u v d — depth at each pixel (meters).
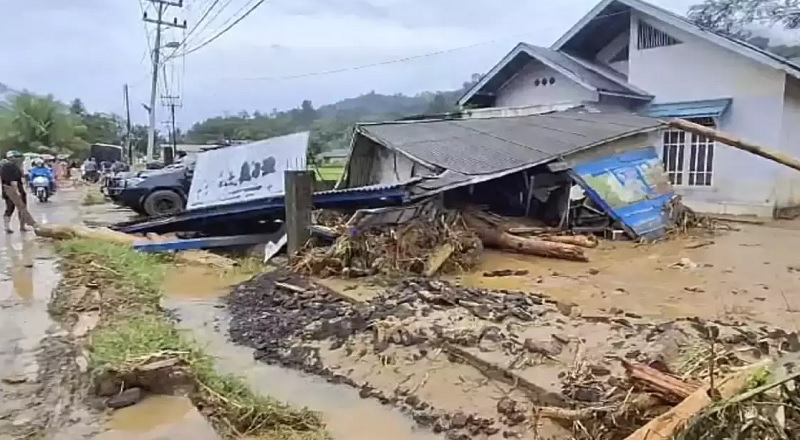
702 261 9.23
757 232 11.87
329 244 9.79
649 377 4.26
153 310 6.88
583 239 10.33
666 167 15.80
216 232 12.50
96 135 59.84
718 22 22.88
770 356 5.01
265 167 13.68
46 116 49.66
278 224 12.24
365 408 4.86
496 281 8.22
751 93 14.41
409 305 6.96
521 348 5.45
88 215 16.19
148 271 8.78
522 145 11.98
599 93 15.30
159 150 33.31
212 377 4.84
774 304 6.82
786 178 14.30
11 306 6.80
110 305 6.71
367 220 9.74
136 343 4.97
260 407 4.48
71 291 7.33
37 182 19.64
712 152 15.03
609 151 12.28
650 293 7.41
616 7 16.33
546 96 17.67
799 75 13.36
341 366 5.64
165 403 4.36
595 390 4.51
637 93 15.87
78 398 4.37
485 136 12.89
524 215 12.02
